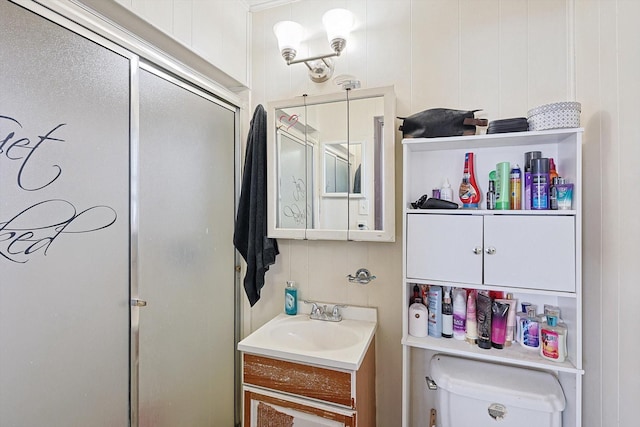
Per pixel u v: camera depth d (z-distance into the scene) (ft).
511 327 4.27
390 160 4.77
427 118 4.34
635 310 2.96
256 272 5.34
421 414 4.94
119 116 3.65
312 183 5.25
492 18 4.66
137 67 3.88
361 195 4.98
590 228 3.82
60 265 3.07
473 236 4.09
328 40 5.20
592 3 3.79
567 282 3.70
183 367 4.64
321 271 5.51
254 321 5.96
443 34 4.87
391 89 4.79
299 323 5.16
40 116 2.90
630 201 3.05
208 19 4.91
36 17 2.88
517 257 3.90
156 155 4.18
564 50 4.35
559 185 3.89
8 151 2.69
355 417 3.82
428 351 4.91
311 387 4.01
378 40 5.19
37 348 2.89
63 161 3.09
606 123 3.49
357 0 5.32
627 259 3.09
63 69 3.09
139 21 3.85
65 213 3.11
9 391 2.71
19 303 2.77
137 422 3.86
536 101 4.46
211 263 5.24
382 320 5.17
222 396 5.49
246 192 5.53
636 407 2.92
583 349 3.96
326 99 5.17
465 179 4.53
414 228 4.35
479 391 4.04
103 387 3.47
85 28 3.30
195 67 5.09
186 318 4.70
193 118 4.84
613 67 3.34
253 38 5.97
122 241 3.69
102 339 3.47
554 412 3.79
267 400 4.20
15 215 2.74
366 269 5.24
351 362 3.81
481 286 4.04
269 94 5.86
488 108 4.66
